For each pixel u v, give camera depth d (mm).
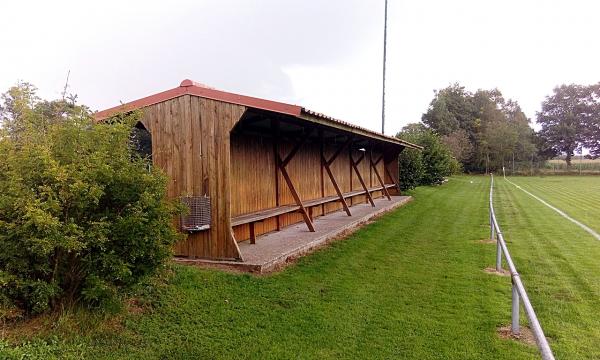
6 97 4113
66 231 3543
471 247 8734
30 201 3477
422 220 12562
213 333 4203
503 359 3797
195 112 6855
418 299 5402
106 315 4035
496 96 68125
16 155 3670
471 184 32125
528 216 13914
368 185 17734
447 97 60656
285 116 7504
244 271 6293
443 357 3844
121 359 3561
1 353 3240
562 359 3773
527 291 5797
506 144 53062
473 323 4617
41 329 3734
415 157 22094
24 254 3596
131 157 4340
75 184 3555
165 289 5043
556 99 63469
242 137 8578
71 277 3900
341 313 4867
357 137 12359
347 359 3801
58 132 3877
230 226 6656
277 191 9977
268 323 4516
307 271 6523
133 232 3926
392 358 3824
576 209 15781
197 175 6855
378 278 6332
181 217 6770
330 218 11820
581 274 6645
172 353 3762
